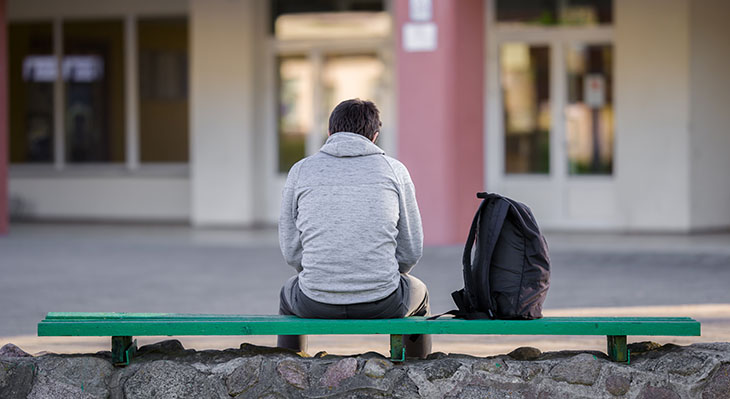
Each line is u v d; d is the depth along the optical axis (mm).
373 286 5289
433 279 11539
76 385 5383
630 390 5297
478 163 14859
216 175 18984
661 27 16875
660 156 17000
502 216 5375
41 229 18203
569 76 17578
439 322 5254
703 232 16922
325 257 5297
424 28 14344
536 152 17750
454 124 14375
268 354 5547
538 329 5254
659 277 11539
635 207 17156
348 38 18750
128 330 5262
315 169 5430
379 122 5629
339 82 18859
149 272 12312
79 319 5398
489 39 17734
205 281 11453
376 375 5320
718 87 16984
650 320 5359
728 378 5270
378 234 5320
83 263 13266
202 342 7840
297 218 5469
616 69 17125
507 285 5367
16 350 5711
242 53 18797
